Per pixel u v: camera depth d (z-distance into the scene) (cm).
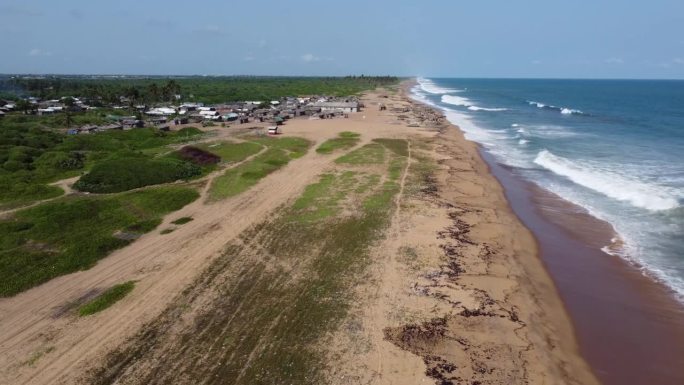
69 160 5197
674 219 3431
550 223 3444
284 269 2656
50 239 3150
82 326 2156
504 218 3491
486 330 2062
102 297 2386
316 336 2020
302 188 4247
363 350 1920
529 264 2762
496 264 2705
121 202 3853
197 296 2386
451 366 1823
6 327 2169
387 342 1970
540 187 4381
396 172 4781
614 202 3888
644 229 3272
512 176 4816
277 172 4859
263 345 1969
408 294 2353
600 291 2466
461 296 2339
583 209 3731
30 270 2712
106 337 2067
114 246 3031
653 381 1795
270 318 2167
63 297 2431
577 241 3108
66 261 2800
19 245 3069
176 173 4672
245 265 2722
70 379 1806
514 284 2478
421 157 5531
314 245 2972
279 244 3005
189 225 3400
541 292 2442
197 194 4119
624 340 2047
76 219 3459
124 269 2727
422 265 2669
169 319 2188
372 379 1750
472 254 2825
